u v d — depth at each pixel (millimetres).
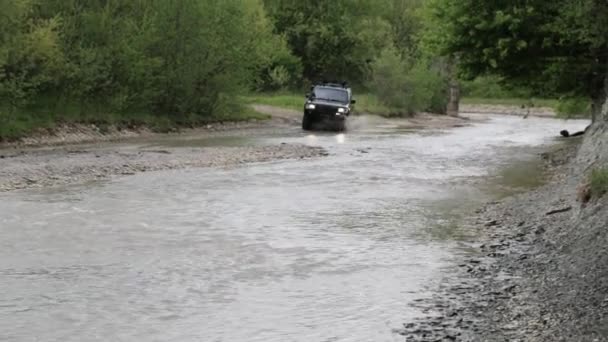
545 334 7309
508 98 83938
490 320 7816
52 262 10062
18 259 10188
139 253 10656
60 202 14812
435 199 16281
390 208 14992
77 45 30125
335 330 7535
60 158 21688
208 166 21531
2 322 7598
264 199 15828
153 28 33125
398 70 58844
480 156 26438
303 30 73188
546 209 13875
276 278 9461
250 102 47188
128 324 7602
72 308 8086
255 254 10750
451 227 13016
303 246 11344
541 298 8562
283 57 66875
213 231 12312
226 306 8258
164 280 9266
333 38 73062
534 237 11961
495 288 9062
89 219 13102
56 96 29547
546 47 27172
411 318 7914
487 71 29328
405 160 24547
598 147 18531
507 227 12930
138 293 8688
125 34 32062
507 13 27062
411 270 9969
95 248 10914
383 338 7297
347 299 8594
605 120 20344
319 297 8664
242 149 26125
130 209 14203
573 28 25641
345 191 17312
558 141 34156
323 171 21047
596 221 11227
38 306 8141
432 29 30281
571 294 8609
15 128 26047
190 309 8125
